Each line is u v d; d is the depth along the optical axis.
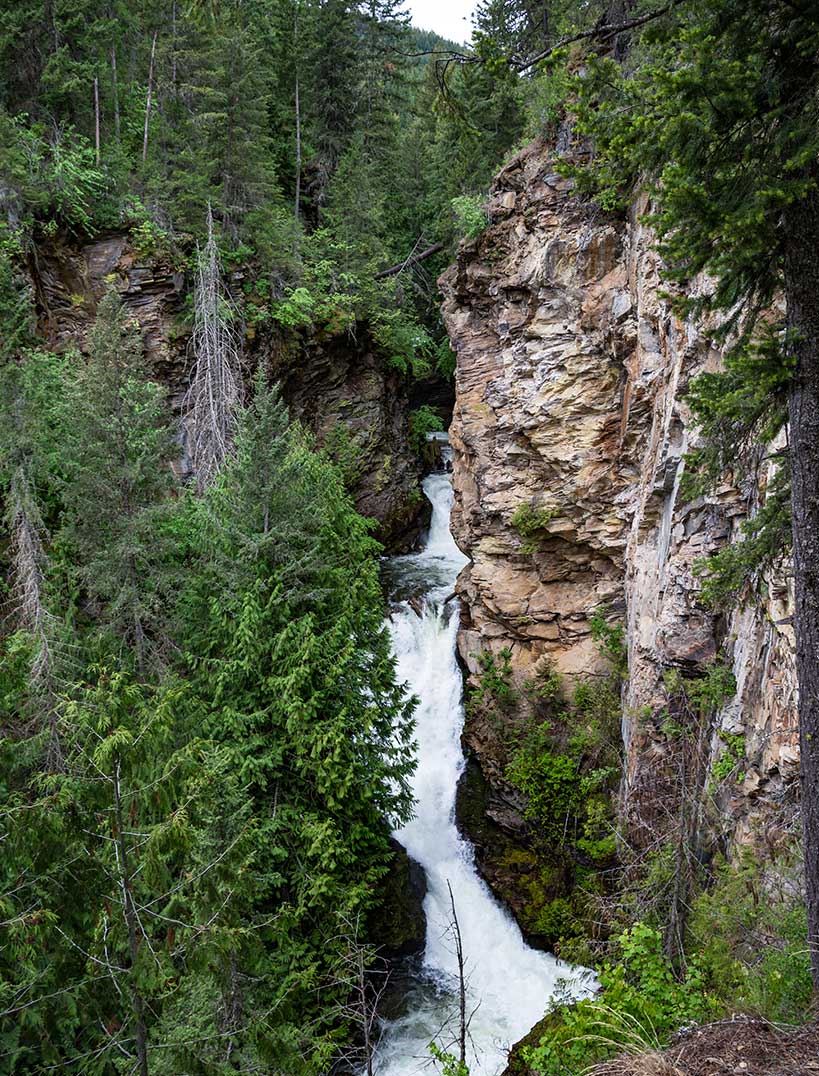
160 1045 8.49
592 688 19.02
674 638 14.02
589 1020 7.55
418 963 17.33
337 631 16.06
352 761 15.24
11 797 8.73
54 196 22.78
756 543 8.01
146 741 7.96
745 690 11.61
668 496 15.23
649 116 6.08
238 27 27.69
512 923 18.05
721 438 7.79
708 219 6.09
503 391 20.77
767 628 10.99
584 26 14.91
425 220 39.41
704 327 13.05
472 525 22.22
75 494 16.84
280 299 28.08
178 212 25.17
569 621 20.11
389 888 17.56
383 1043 14.96
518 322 20.48
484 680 21.08
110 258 24.02
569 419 19.25
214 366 22.84
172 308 24.69
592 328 18.73
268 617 15.92
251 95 28.08
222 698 16.00
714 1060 5.89
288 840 15.21
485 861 19.53
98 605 19.05
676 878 10.88
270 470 16.78
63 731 12.43
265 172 28.03
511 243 20.58
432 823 20.42
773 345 6.54
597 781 17.62
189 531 19.08
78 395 17.05
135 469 16.91
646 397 16.95
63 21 25.34
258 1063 9.62
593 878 16.91
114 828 8.05
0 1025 8.16
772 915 8.59
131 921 7.59
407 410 35.34
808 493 6.68
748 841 10.50
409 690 23.03
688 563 13.85
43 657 13.88
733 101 5.71
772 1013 6.83
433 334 39.12
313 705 15.05
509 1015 15.60
